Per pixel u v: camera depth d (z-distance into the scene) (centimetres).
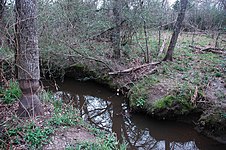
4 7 504
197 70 852
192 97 645
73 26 817
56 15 768
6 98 537
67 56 851
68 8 813
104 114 750
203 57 1028
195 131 607
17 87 575
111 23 855
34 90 486
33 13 440
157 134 643
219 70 839
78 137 455
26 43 441
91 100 857
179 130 629
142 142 616
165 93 687
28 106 478
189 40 1462
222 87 709
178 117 640
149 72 835
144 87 747
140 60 945
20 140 408
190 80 753
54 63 869
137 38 945
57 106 586
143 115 679
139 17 805
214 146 553
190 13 1586
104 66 908
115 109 780
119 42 900
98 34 880
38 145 406
